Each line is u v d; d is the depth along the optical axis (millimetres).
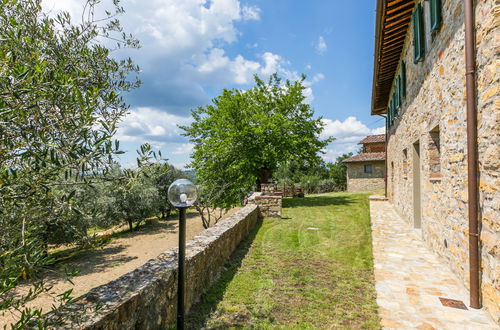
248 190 16531
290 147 15891
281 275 4141
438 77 4523
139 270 2750
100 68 2492
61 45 2281
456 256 3812
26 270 1472
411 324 2695
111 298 2068
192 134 17828
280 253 5328
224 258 4762
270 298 3367
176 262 3010
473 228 3037
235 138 15648
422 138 5703
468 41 3080
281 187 22672
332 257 5000
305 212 11352
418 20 5449
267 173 17578
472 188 3057
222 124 16250
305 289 3607
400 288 3539
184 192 2512
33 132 1548
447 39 4031
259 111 17219
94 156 1672
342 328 2670
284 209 12609
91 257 9359
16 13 2102
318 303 3205
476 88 3039
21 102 1451
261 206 9859
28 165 1562
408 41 6934
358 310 3008
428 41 5117
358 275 4047
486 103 2801
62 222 1776
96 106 2156
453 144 3875
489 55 2715
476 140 3051
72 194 1669
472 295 3016
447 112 4098
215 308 3127
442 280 3762
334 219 9359
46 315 1614
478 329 2584
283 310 3059
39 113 1527
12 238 1530
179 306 2498
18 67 1534
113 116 2367
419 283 3686
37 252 1504
